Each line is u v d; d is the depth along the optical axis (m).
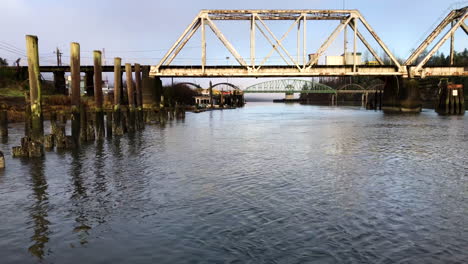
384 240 8.08
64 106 53.78
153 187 13.08
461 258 7.20
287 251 7.48
